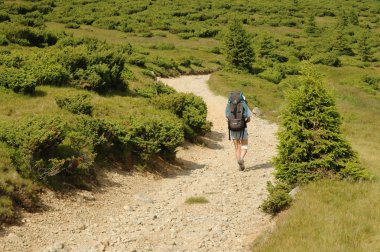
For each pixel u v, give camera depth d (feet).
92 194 32.24
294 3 411.95
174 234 26.11
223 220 28.35
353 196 28.32
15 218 25.70
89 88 67.21
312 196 28.14
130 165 40.19
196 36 262.06
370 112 122.72
